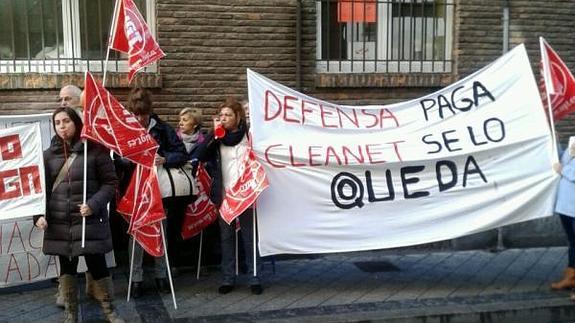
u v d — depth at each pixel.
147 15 7.12
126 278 6.44
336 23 7.63
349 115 6.13
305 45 7.43
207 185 6.37
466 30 7.80
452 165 6.00
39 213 4.90
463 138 6.07
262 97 5.91
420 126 6.14
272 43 7.32
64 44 7.03
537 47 8.02
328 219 5.87
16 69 6.84
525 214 6.00
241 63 7.26
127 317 5.32
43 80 6.72
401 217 5.94
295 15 7.35
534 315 5.63
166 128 5.95
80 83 6.81
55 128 4.88
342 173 5.88
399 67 7.81
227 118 5.80
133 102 5.78
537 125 6.11
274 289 6.11
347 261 7.14
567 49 8.14
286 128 5.93
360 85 7.55
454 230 5.93
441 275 6.62
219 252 6.91
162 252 5.62
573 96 6.19
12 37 6.87
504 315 5.57
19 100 6.72
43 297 5.86
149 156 5.26
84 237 4.83
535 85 6.18
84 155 4.86
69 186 4.86
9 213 4.89
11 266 5.65
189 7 7.06
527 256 7.39
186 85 7.12
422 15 7.83
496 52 7.90
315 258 7.26
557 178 5.95
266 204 5.79
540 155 6.04
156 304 5.66
